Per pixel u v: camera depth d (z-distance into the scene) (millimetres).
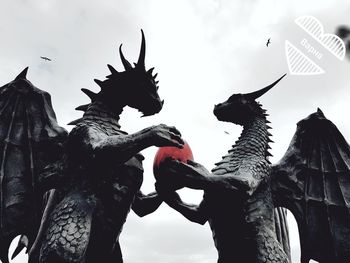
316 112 4676
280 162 4352
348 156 4551
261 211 3805
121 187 3369
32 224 3930
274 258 3543
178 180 3496
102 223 3281
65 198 3297
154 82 3709
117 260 3676
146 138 3002
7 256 3807
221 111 4371
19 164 3992
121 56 3625
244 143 4117
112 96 3662
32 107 4152
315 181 4441
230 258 3709
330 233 4219
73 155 3422
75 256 2971
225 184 3541
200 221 3992
